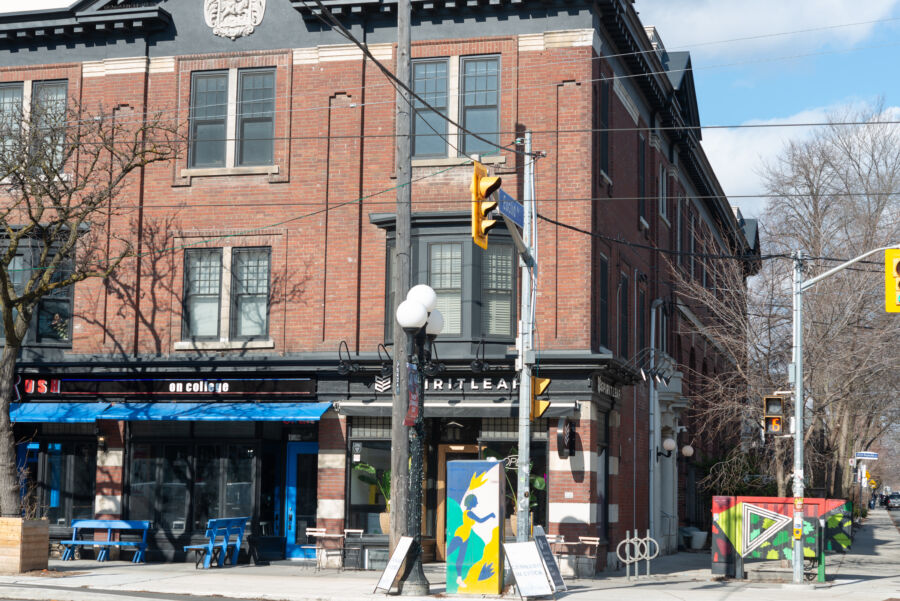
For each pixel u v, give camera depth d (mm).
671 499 34406
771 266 32219
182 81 26375
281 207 25641
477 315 23922
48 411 25422
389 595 18703
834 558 34281
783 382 30969
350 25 25766
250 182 25844
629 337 28750
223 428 25594
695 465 38531
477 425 24766
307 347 25109
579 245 24062
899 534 54812
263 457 25578
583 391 23422
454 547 19016
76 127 24703
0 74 27234
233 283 25734
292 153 25719
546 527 23328
